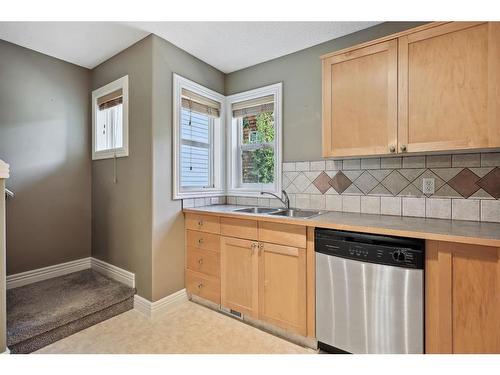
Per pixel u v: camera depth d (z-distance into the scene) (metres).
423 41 1.53
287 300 1.77
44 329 1.71
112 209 2.53
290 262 1.76
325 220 1.67
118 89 2.46
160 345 1.74
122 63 2.41
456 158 1.73
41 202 2.47
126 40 2.24
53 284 2.36
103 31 2.10
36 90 2.43
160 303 2.17
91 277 2.54
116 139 2.67
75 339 1.80
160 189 2.20
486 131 1.37
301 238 1.71
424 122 1.53
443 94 1.47
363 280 1.46
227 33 2.12
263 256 1.89
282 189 2.48
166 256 2.24
